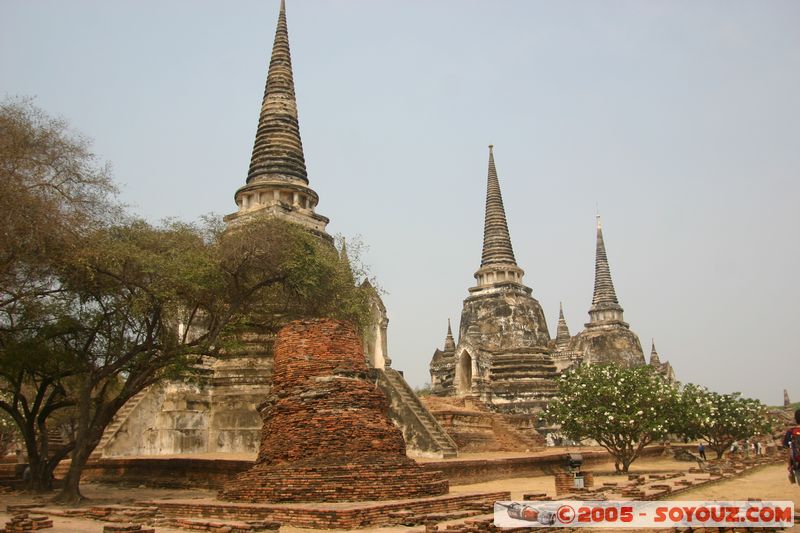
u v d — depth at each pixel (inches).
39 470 976.3
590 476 941.8
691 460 1898.4
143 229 945.5
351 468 662.5
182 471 1048.8
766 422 1876.2
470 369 2034.9
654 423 1284.4
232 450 1259.8
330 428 700.0
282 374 751.1
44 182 828.0
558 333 2984.7
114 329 971.9
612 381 1359.5
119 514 631.8
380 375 1348.4
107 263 859.4
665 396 1348.4
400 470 688.4
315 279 1037.2
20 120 825.5
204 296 951.6
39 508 757.9
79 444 855.7
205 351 941.2
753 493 825.5
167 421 1245.1
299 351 752.3
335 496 639.1
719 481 1004.6
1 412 1526.8
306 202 1624.0
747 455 1812.3
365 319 1129.4
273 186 1582.2
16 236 789.9
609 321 2704.2
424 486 695.1
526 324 2111.2
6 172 781.3
